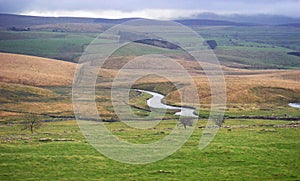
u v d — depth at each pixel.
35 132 73.75
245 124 82.62
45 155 49.41
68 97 128.75
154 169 45.03
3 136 66.88
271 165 46.88
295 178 42.47
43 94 130.50
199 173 43.78
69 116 100.62
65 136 65.25
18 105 113.56
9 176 42.09
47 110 108.69
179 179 41.88
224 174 43.50
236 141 59.25
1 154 49.28
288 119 92.69
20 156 48.59
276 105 121.75
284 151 52.81
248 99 129.00
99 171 43.97
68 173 43.25
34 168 44.66
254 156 50.22
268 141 59.19
